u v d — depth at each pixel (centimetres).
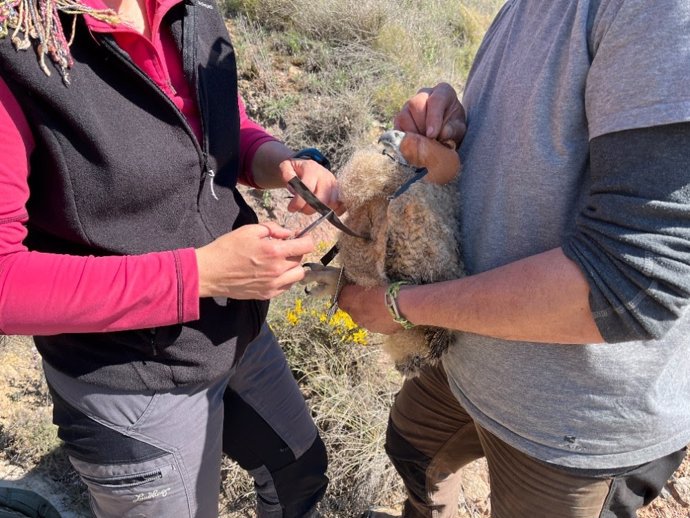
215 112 131
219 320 134
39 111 102
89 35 107
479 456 183
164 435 133
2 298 104
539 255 106
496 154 121
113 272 109
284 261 117
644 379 115
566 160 106
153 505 136
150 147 115
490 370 129
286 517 182
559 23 108
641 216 91
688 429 126
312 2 433
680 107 84
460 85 438
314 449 179
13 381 260
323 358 269
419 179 126
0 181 100
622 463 123
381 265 129
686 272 91
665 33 86
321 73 406
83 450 133
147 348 125
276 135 376
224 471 240
